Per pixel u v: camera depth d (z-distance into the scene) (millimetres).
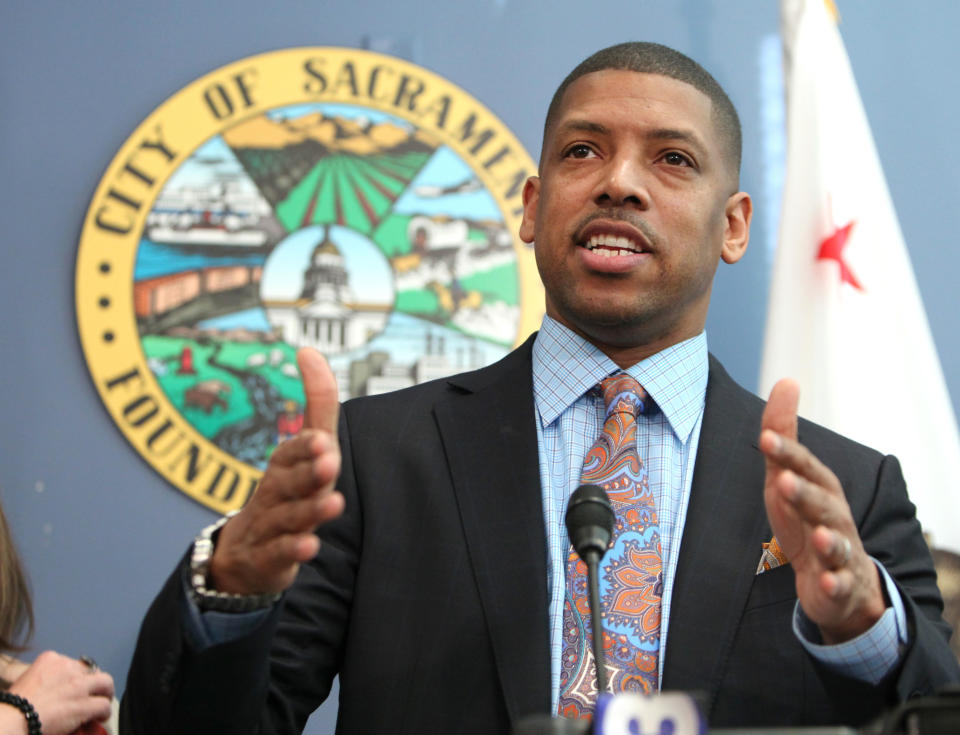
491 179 5027
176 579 2115
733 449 2633
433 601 2439
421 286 4926
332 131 5004
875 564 2139
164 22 5059
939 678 2096
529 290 4953
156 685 2088
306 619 2457
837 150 4836
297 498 1942
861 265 4727
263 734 2316
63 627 4559
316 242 4918
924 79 5266
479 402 2723
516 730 1479
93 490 4676
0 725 2920
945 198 5168
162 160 4926
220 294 4848
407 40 5133
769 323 4723
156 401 4754
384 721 2369
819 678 2162
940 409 4625
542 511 2520
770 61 5230
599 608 2012
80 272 4797
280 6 5117
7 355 4727
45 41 4988
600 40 5215
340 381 4828
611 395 2674
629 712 1416
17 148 4891
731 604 2395
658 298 2672
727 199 2859
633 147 2740
